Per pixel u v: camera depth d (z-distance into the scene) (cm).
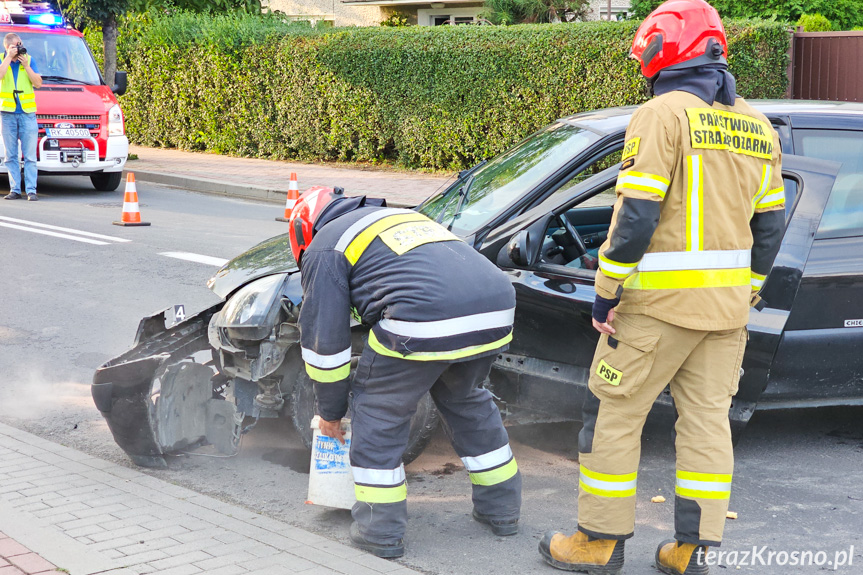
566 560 341
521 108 1434
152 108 1992
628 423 327
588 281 419
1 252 930
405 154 1589
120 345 639
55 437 488
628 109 486
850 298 427
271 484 430
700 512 320
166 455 443
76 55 1405
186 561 331
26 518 367
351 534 362
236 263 465
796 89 1392
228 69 1803
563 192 424
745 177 312
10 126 1279
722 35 313
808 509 398
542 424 505
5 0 1391
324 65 1648
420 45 1511
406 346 338
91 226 1088
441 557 356
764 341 418
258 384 437
